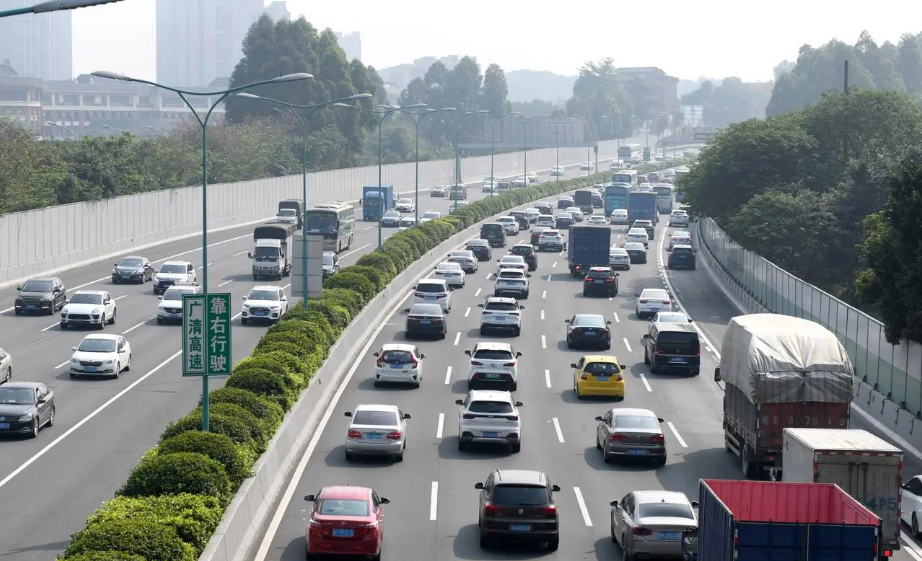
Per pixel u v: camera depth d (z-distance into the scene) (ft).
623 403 299.17
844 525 129.70
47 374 314.96
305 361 277.64
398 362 305.32
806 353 217.15
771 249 506.07
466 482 216.54
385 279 470.80
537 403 297.12
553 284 549.54
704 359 368.89
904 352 277.03
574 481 220.02
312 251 340.80
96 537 134.82
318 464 225.56
